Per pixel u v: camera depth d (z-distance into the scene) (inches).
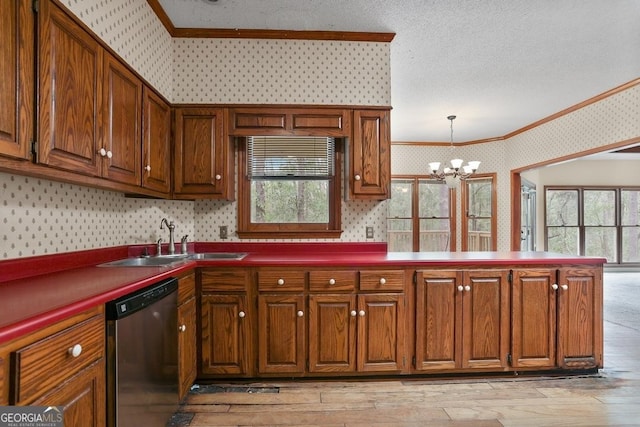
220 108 101.7
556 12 94.5
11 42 44.9
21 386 35.7
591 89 149.1
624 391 87.4
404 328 92.0
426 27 103.2
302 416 76.2
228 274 90.2
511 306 93.8
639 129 136.6
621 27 101.2
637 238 288.5
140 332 57.8
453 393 86.4
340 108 104.7
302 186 118.1
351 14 97.3
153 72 92.9
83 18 61.6
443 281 92.7
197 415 76.5
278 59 108.7
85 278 61.0
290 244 113.2
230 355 90.3
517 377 94.9
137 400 56.4
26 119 47.5
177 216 110.2
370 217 115.5
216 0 91.0
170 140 99.9
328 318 90.7
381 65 109.7
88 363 46.5
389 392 86.9
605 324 140.1
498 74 134.1
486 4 91.4
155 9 93.3
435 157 245.6
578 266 95.3
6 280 57.9
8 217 58.5
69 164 55.9
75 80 57.4
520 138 212.1
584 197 286.4
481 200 238.2
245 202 114.4
